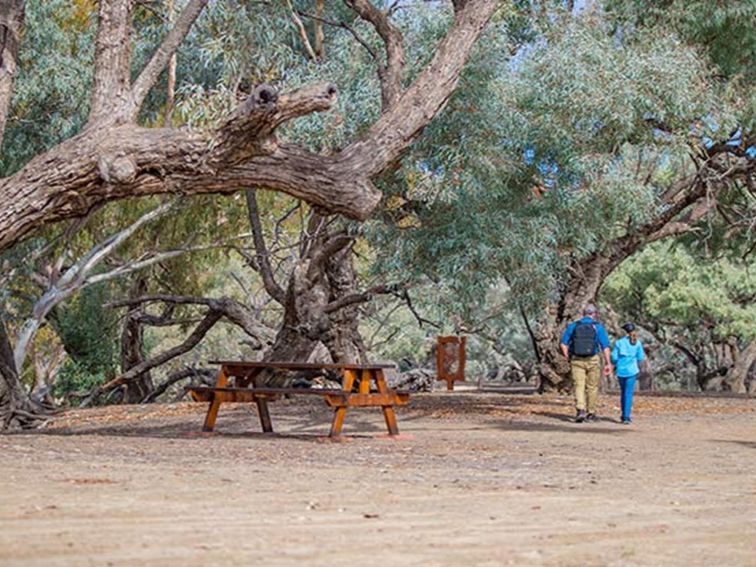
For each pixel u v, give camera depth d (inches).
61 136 1088.8
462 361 1636.3
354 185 573.3
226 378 697.0
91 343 1485.0
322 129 829.2
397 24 868.6
